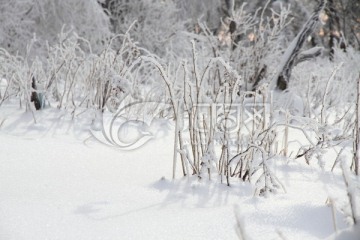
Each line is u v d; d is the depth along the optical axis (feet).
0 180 6.97
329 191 7.27
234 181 7.68
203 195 6.84
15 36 32.73
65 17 34.50
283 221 5.60
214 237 5.13
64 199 6.22
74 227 5.25
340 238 4.61
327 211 5.82
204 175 7.91
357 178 8.29
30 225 5.20
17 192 6.41
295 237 5.11
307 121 9.78
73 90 13.71
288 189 7.30
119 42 37.52
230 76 8.13
